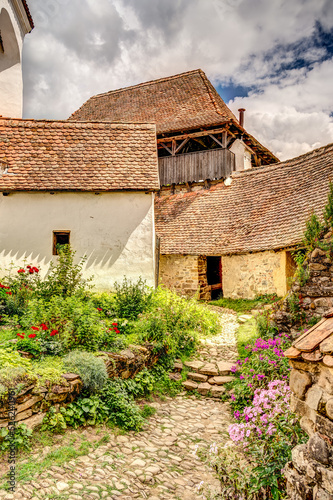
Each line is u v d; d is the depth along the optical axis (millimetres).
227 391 6480
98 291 9766
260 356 6207
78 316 5988
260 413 3979
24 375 4379
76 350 5508
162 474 4094
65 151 10734
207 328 9359
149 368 6840
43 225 9836
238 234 13328
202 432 5242
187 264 14148
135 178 10156
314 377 2469
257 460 3340
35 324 6070
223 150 17781
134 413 5301
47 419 4496
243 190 15195
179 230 15039
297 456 2516
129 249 9969
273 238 11820
